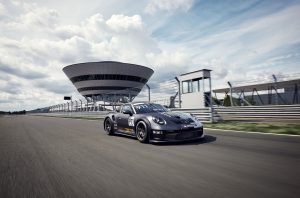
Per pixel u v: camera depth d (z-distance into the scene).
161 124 5.11
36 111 73.25
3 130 10.56
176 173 2.96
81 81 65.12
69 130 9.55
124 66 63.88
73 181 2.84
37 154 4.60
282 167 3.02
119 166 3.44
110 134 7.59
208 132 6.99
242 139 5.40
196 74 13.97
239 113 11.43
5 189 2.66
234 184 2.46
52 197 2.37
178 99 11.87
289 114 9.66
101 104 23.20
